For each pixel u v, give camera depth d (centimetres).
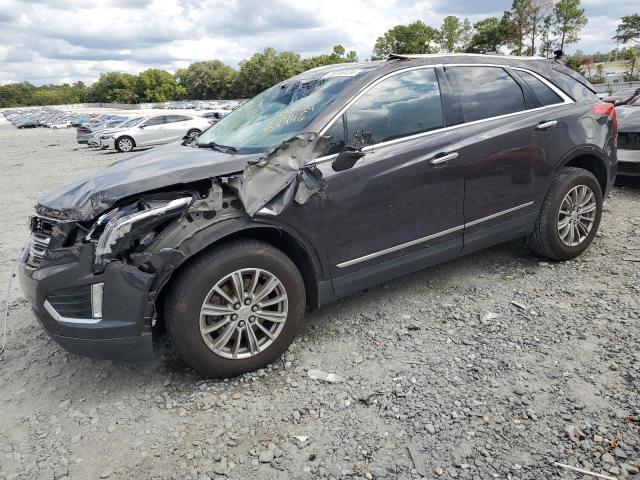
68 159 1925
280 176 313
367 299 423
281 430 274
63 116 6234
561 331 353
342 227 341
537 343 341
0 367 357
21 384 334
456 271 469
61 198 317
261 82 12156
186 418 288
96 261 282
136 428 283
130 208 290
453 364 324
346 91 355
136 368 344
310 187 315
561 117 443
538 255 485
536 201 438
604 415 269
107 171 347
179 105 11350
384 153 354
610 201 668
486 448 252
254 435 272
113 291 288
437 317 387
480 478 234
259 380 321
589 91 483
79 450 268
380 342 357
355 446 259
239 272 309
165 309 301
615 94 1816
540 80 451
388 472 241
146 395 313
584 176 455
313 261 336
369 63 398
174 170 311
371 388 305
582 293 408
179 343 301
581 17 7062
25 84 18238
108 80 15212
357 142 326
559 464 239
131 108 11831
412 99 377
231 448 263
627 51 7281
